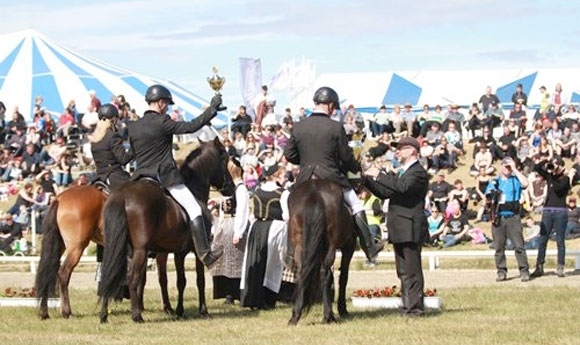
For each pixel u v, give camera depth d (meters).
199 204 12.52
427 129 30.11
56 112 36.84
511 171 17.41
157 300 14.98
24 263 23.03
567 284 16.44
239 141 29.61
